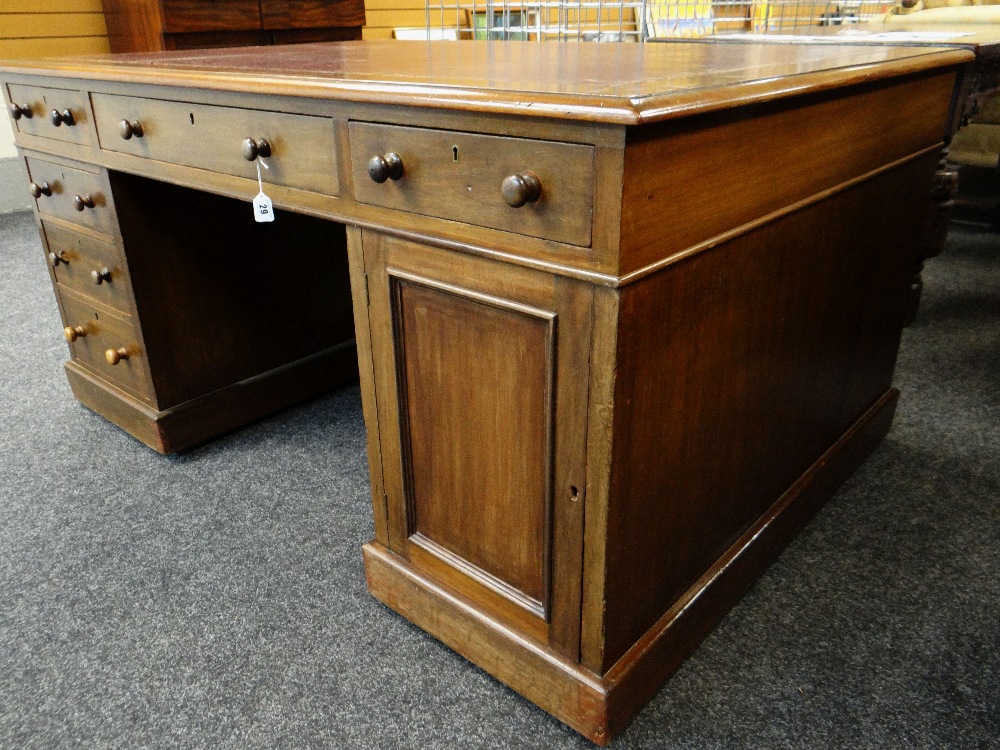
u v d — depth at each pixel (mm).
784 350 1288
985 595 1401
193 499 1722
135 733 1150
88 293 1914
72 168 1750
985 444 1893
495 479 1105
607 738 1090
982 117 3262
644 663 1129
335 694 1212
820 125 1130
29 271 3254
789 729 1134
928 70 1435
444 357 1093
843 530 1584
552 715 1160
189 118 1336
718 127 910
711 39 2057
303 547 1560
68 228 1876
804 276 1265
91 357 2037
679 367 1014
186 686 1231
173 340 1835
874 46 1616
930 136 1567
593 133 794
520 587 1147
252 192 1271
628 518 1017
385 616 1375
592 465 953
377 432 1249
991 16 2859
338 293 2164
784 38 1979
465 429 1115
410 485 1244
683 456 1101
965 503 1668
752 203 1032
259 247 1938
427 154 964
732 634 1314
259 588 1445
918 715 1152
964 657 1262
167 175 1448
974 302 2801
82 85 1568
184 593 1435
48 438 1989
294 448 1932
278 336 2051
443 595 1247
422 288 1073
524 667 1157
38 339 2611
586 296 876
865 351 1652
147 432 1880
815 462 1587
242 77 1178
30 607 1404
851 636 1307
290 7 3572
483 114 883
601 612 1032
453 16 4660
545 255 890
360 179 1065
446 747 1119
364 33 4367
